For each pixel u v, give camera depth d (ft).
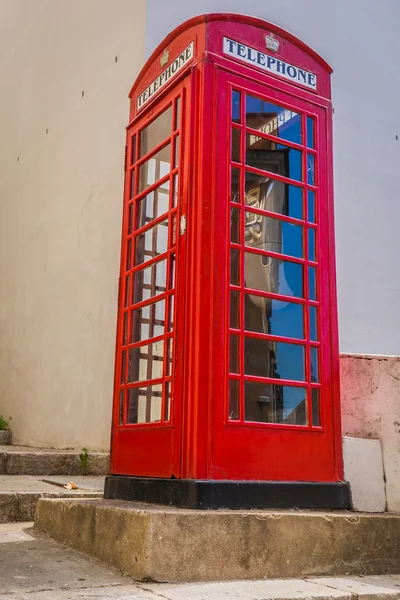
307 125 11.89
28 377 26.91
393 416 11.71
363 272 23.40
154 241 11.50
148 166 12.11
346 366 11.98
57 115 27.76
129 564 8.37
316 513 9.67
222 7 22.59
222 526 8.54
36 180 29.12
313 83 12.09
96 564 8.89
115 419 11.59
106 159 23.20
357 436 11.72
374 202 24.26
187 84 10.85
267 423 10.11
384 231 24.27
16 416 27.48
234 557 8.55
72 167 25.73
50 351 25.27
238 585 8.12
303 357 10.96
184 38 11.27
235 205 10.53
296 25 23.81
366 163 24.43
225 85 10.77
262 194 11.14
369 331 23.07
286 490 9.95
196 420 9.45
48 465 18.61
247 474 9.71
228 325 9.98
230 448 9.64
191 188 10.34
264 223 11.07
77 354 23.13
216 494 9.23
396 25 26.71
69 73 27.14
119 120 22.66
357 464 11.17
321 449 10.61
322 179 11.85
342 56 24.75
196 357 9.63
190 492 9.18
